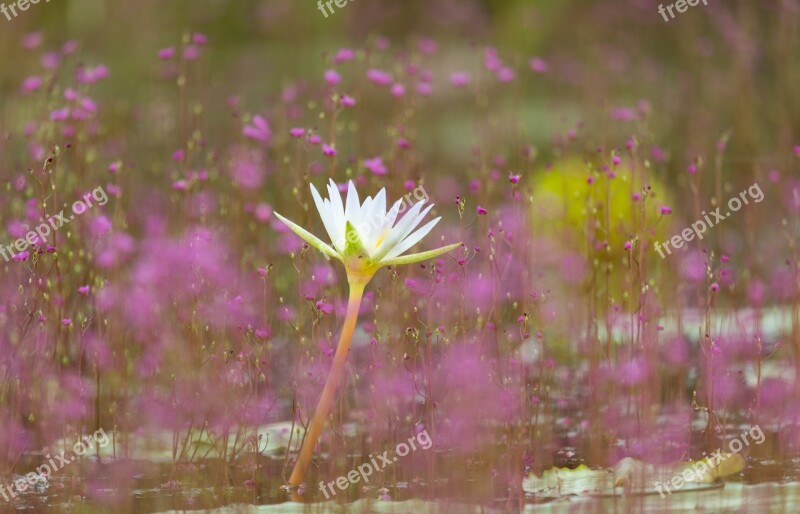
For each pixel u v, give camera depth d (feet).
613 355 23.35
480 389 18.35
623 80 48.34
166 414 19.29
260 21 55.67
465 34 56.29
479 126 36.27
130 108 38.88
